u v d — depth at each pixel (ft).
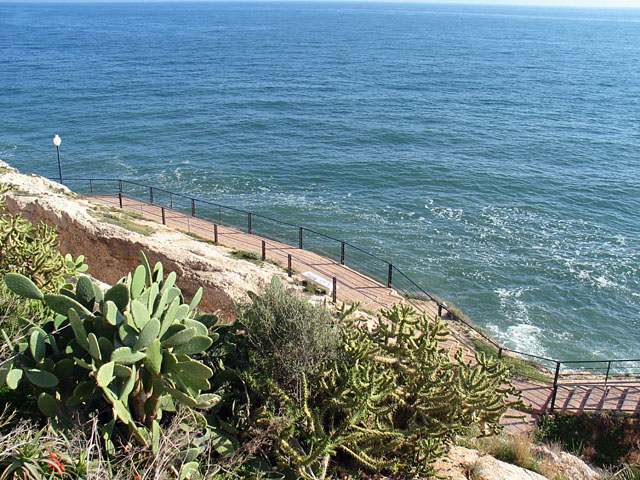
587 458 34.60
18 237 32.81
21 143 164.96
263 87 284.82
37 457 16.74
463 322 55.21
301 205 119.65
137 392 19.80
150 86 278.26
